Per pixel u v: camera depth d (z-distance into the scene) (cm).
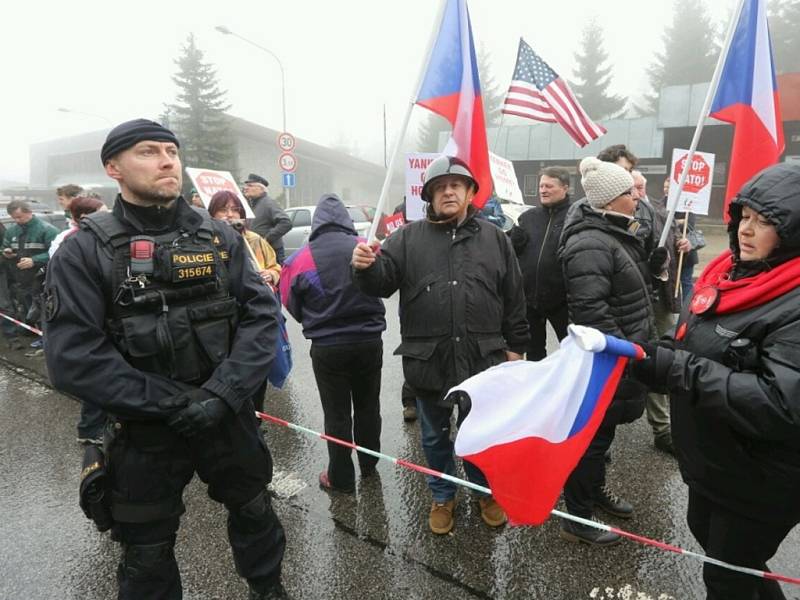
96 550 266
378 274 249
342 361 296
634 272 248
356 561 249
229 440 187
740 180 295
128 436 172
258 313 195
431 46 246
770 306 144
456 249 250
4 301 609
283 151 1400
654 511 285
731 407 140
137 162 170
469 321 247
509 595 227
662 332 391
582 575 237
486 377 181
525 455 172
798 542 260
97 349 163
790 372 134
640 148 2030
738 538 162
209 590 234
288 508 295
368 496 306
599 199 254
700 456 163
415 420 410
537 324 404
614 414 246
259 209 631
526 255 396
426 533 270
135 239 171
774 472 149
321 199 310
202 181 502
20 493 320
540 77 513
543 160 2208
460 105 272
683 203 446
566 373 170
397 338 668
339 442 282
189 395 171
